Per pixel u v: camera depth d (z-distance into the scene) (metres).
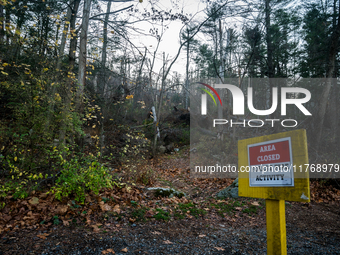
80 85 6.54
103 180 4.29
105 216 3.88
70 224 3.44
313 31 12.10
